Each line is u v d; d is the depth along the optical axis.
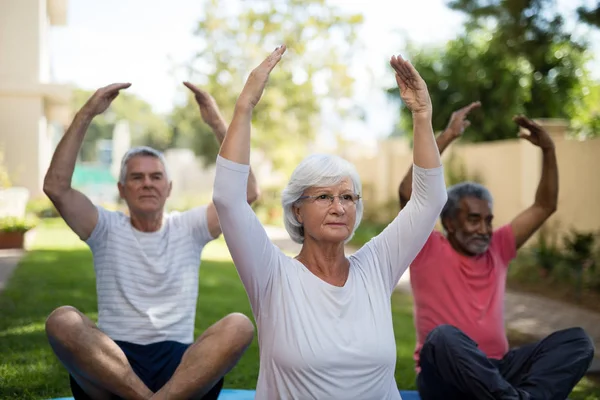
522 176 11.70
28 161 16.91
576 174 10.30
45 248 11.96
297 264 2.57
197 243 3.46
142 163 3.36
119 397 3.02
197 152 30.55
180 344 3.30
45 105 18.33
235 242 2.41
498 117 14.48
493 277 3.55
